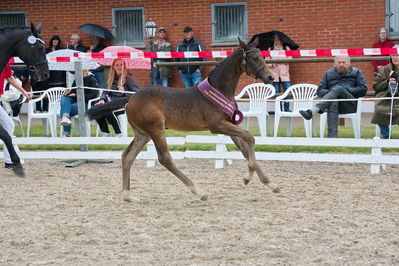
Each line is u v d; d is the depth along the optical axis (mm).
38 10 18031
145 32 17469
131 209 7695
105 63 13977
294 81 16625
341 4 16203
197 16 17094
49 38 18047
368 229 6531
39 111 15031
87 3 17750
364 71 16000
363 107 15734
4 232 6676
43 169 10836
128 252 5887
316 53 11594
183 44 16438
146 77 17391
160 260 5617
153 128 8000
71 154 11266
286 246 5965
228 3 16875
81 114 11445
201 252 5824
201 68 16859
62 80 14750
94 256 5781
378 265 5395
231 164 10992
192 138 10719
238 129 7840
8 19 18297
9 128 10117
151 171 10422
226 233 6461
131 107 8109
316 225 6719
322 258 5590
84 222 7062
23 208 7820
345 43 16281
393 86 11250
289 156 10359
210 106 7840
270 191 8609
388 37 16016
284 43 15602
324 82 11922
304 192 8500
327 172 10078
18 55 9930
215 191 8680
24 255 5863
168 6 17266
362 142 9977
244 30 16906
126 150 8289
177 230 6637
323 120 11969
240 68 7910
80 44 17812
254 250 5855
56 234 6578
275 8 16625
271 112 15703
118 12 17719
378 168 9914
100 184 9359
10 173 10445
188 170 10453
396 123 11438
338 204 7734
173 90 8055
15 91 13008
